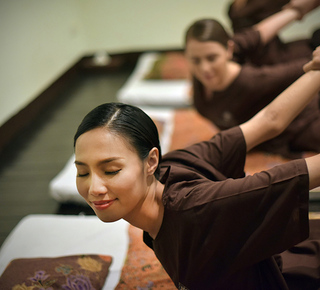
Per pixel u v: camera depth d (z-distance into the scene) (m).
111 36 4.97
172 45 4.93
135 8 4.73
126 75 4.65
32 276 1.53
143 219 1.04
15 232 1.95
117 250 1.77
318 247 1.24
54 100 4.14
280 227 0.94
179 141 2.76
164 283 1.58
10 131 3.41
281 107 1.16
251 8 2.76
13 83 3.52
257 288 1.12
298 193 0.92
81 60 4.96
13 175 2.84
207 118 2.48
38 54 3.99
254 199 0.93
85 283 1.53
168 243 1.06
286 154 2.35
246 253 0.98
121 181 0.91
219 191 0.95
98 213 0.96
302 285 1.17
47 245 1.84
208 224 0.96
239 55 2.32
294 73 2.06
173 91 3.54
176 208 0.99
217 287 1.08
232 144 1.19
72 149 3.12
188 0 4.56
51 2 4.23
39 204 2.45
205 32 1.99
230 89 2.15
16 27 3.62
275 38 2.52
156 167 1.01
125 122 0.93
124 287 1.57
